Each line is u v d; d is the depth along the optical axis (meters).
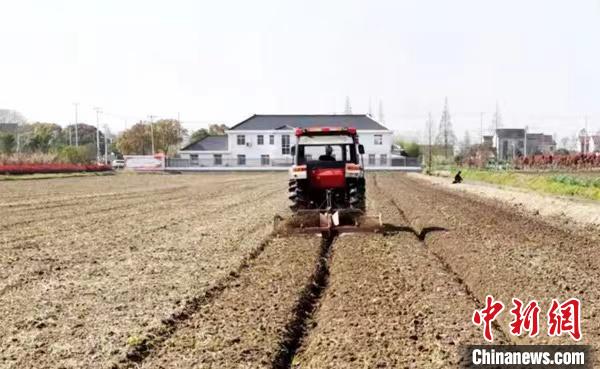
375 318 7.12
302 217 14.74
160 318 7.17
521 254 10.95
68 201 25.44
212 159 83.62
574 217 17.05
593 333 6.41
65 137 118.31
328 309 7.60
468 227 15.05
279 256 11.31
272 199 26.17
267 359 5.85
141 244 12.87
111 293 8.45
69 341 6.41
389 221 16.73
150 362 5.83
